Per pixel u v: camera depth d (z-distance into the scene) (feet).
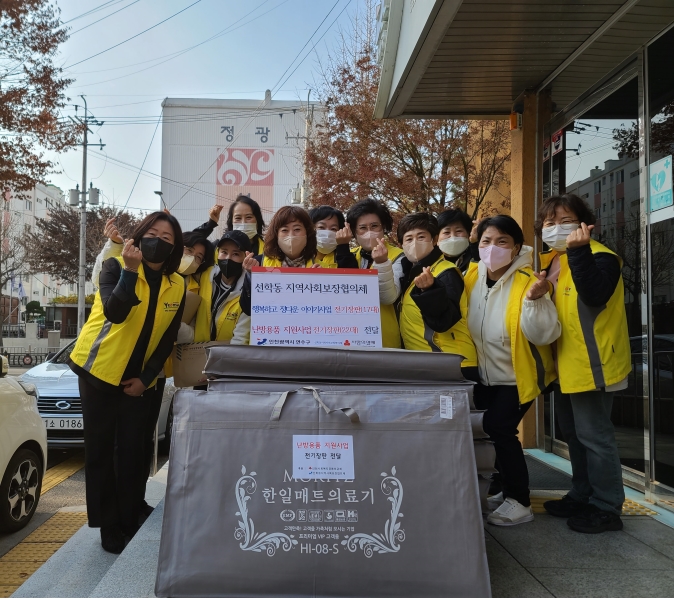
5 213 119.44
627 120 14.24
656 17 12.78
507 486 10.35
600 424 9.77
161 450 23.82
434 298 9.46
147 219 11.10
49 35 40.63
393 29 16.99
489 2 12.42
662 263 12.64
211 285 13.05
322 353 7.89
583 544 9.27
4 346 81.35
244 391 7.61
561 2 12.50
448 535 6.90
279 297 8.72
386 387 7.61
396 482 7.07
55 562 11.09
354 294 8.78
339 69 37.68
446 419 7.35
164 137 115.03
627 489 13.23
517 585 7.84
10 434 13.91
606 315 9.56
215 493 7.10
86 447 11.18
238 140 115.55
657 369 12.48
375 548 6.86
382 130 34.06
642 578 8.05
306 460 7.16
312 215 11.96
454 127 33.04
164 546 6.99
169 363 13.12
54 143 42.19
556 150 17.46
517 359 9.95
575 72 16.05
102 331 10.90
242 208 13.94
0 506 13.93
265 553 6.87
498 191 32.30
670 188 12.48
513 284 10.27
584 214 9.94
